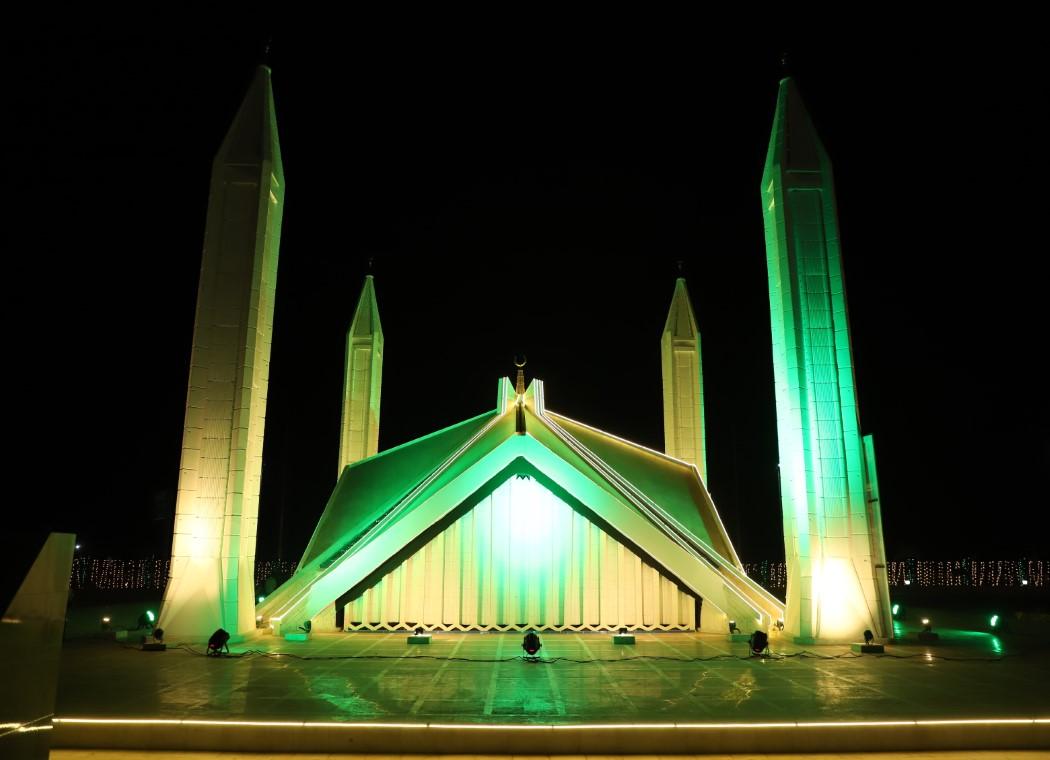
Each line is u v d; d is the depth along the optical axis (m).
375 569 20.12
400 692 11.55
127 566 43.06
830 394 19.61
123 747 9.64
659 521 20.70
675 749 9.52
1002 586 50.50
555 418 26.94
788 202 20.58
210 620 17.66
